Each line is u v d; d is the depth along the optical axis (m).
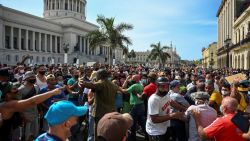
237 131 5.10
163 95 6.72
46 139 3.39
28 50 85.62
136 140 11.16
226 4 76.62
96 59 102.75
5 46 79.88
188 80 17.12
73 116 3.48
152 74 10.70
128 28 42.44
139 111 10.66
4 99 7.32
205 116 6.27
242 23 55.34
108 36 42.38
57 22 103.25
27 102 5.20
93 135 8.59
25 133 8.51
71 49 101.88
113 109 7.89
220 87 12.27
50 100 9.19
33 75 8.67
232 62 62.91
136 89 10.61
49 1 115.12
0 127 6.41
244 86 8.73
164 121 6.60
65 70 21.17
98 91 7.74
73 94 11.29
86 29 112.88
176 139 9.00
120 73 15.32
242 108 8.32
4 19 75.81
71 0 116.00
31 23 86.88
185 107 7.81
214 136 5.25
